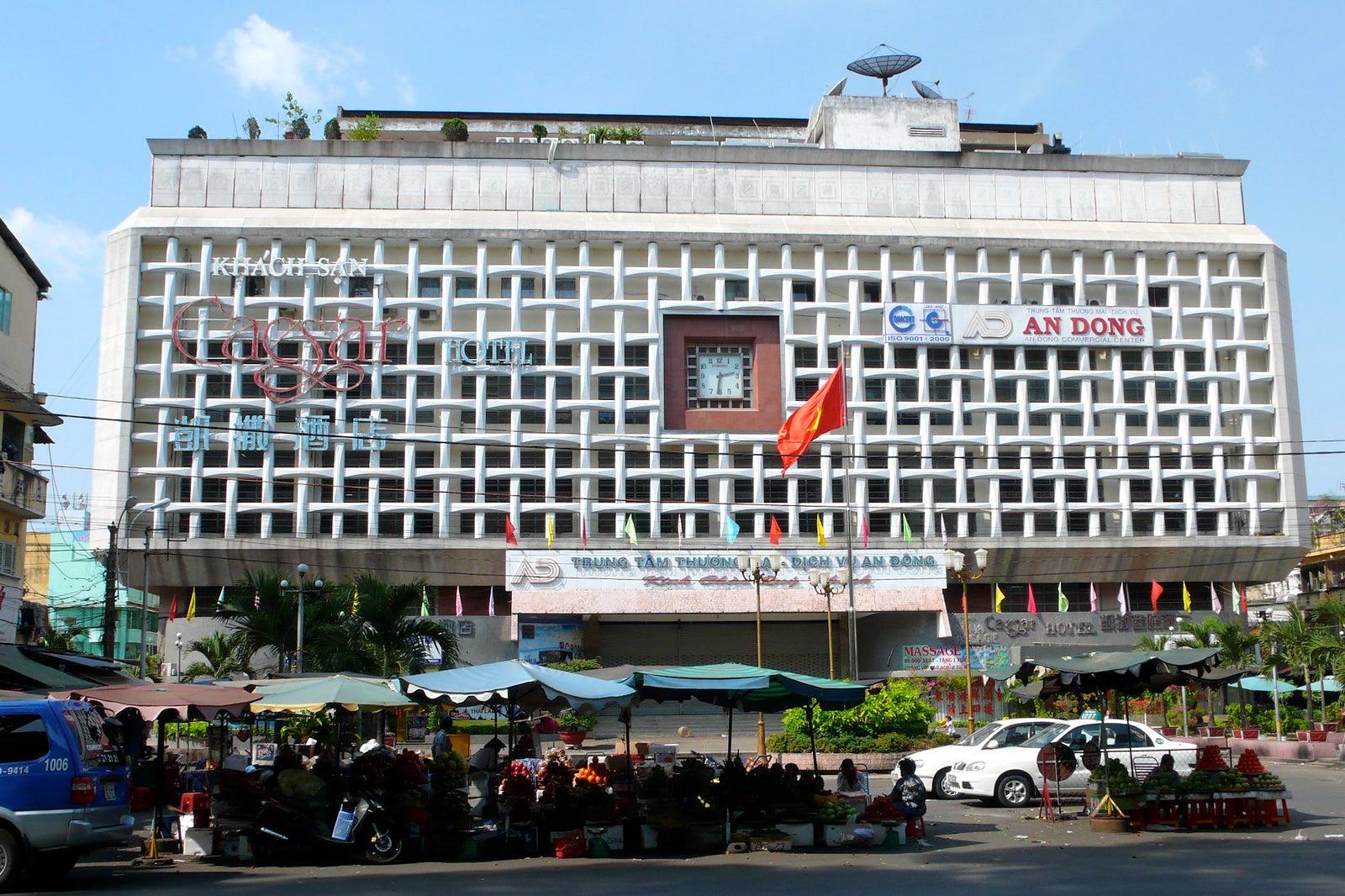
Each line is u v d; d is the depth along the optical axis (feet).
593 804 66.74
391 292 198.39
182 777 83.15
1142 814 71.41
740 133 275.18
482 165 207.41
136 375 192.65
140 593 259.60
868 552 197.57
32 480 136.77
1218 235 214.28
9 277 128.88
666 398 199.72
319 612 129.29
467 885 54.03
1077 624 203.41
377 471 192.13
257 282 197.06
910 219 212.23
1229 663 160.04
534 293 201.05
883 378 202.80
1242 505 204.23
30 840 53.52
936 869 57.31
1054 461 203.21
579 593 192.24
